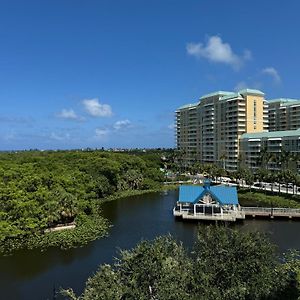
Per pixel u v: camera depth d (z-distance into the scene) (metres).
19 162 138.00
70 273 57.34
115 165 147.25
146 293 27.73
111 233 82.44
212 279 27.81
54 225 83.31
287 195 133.12
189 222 94.56
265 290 27.67
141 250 30.41
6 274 57.03
